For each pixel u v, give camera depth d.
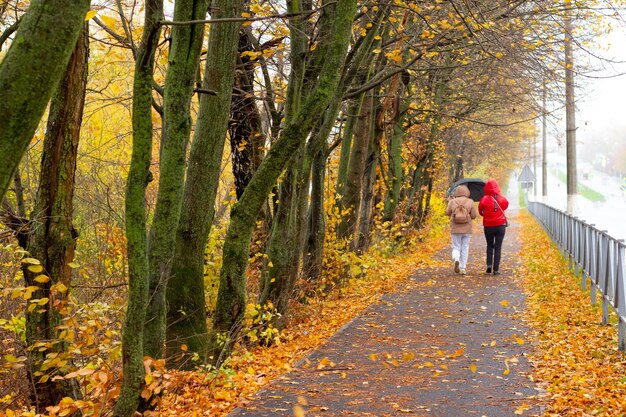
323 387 7.97
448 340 10.46
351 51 13.02
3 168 3.21
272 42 13.32
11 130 3.20
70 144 6.85
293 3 11.02
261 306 10.70
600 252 12.33
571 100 18.83
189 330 9.37
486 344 10.09
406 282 17.25
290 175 11.84
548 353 9.32
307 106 9.37
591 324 11.44
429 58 19.56
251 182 9.86
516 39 13.82
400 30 14.20
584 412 6.64
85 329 6.68
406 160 28.42
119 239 12.03
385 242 21.62
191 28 7.59
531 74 15.23
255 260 14.63
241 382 8.23
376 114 20.14
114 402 6.94
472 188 27.16
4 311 8.66
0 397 7.50
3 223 6.89
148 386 5.96
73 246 6.97
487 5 14.25
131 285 5.71
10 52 3.23
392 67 18.12
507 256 23.89
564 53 15.86
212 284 12.14
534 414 6.68
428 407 7.04
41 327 6.93
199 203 9.58
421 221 32.72
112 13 12.00
